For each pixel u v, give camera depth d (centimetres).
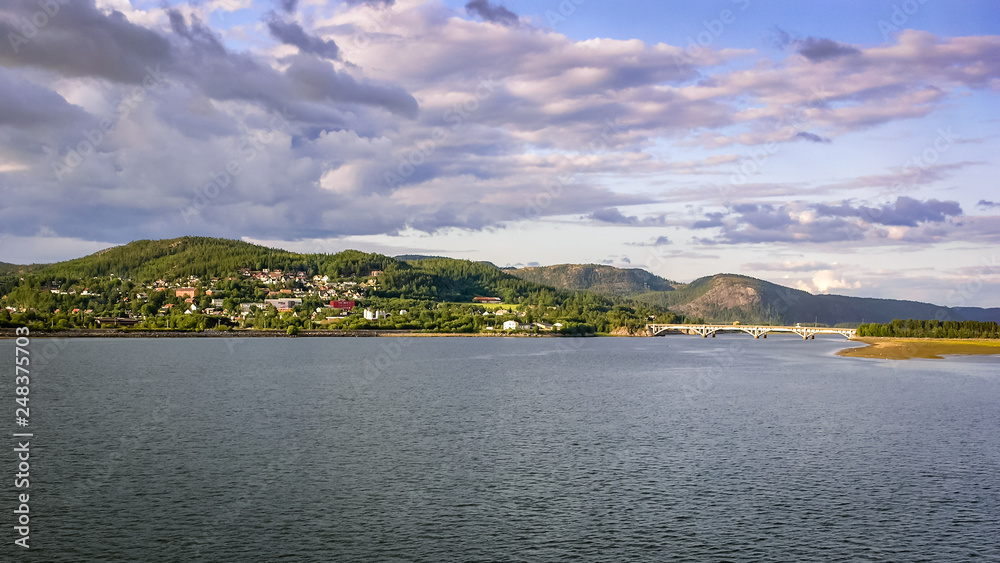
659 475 6638
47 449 7531
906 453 7656
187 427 8975
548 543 4881
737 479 6506
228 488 6078
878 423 9706
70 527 5072
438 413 10462
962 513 5556
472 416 10175
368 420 9719
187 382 14625
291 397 12262
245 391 13112
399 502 5734
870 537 5041
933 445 8112
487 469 6838
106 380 14900
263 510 5500
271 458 7212
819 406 11569
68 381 14600
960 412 10844
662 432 8900
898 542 4950
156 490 5997
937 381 16238
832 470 6869
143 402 11381
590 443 8138
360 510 5522
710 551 4772
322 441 8138
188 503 5650
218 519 5278
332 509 5544
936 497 5969
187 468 6750
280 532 5031
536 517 5403
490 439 8350
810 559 4656
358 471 6712
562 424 9500
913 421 9919
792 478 6556
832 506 5716
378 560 4562
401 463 7050
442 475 6588
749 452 7675
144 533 4972
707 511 5575
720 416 10331
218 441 8069
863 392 13775
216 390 13200
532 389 14075
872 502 5822
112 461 7000
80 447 7644
